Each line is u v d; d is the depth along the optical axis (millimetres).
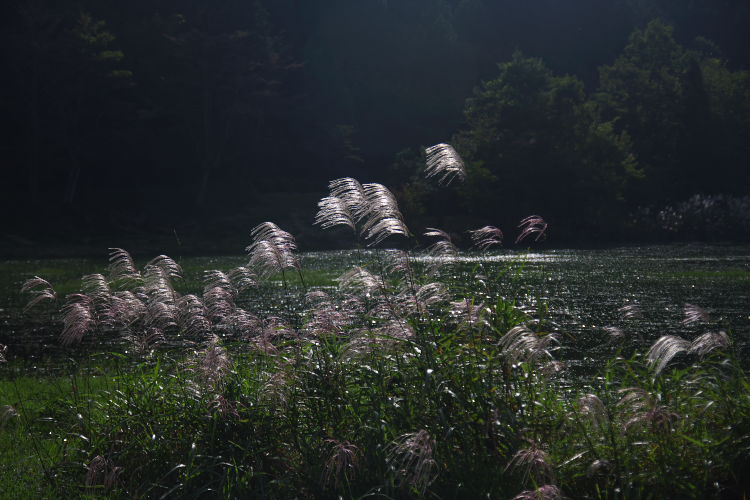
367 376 5809
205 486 5312
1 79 56062
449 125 79500
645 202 66125
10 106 56344
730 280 24734
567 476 5254
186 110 61438
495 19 99438
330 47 77000
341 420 5793
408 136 78188
